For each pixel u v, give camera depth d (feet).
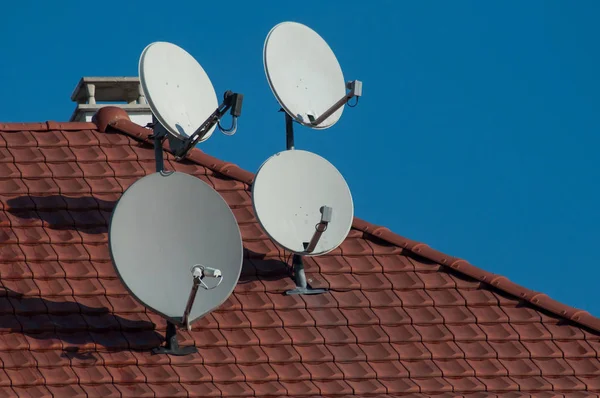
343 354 157.38
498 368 157.99
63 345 153.38
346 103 168.76
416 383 154.81
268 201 166.30
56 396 146.30
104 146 185.26
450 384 154.92
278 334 159.22
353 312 164.04
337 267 170.19
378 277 169.68
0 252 164.86
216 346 157.07
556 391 155.33
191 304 151.02
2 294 158.51
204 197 159.74
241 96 156.04
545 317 165.89
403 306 165.48
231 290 156.35
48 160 180.65
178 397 148.87
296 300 164.66
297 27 174.09
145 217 157.07
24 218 170.71
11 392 146.30
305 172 169.07
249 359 155.53
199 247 157.99
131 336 156.76
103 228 171.22
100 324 157.07
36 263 164.45
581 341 163.43
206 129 159.02
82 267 164.86
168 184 158.81
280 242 164.66
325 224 161.17
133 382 150.61
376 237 176.14
